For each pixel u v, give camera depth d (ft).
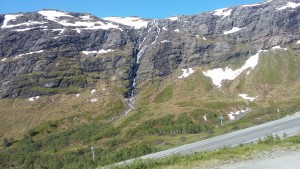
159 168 99.66
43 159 550.77
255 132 234.17
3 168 575.79
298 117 297.53
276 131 217.36
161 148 343.87
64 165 465.47
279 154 104.99
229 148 139.13
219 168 92.17
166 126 609.83
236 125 402.72
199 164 100.42
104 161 362.12
